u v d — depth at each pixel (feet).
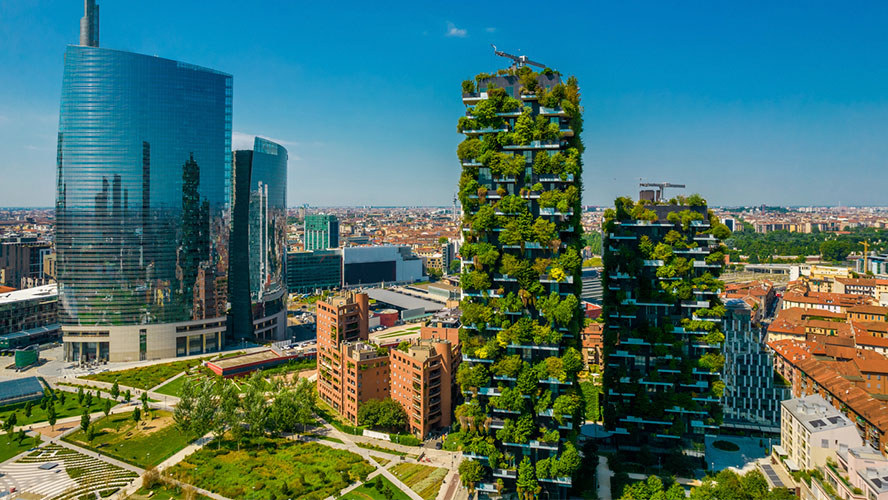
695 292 577.02
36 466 625.82
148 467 621.72
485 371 508.12
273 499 549.13
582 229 513.86
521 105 511.40
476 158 513.04
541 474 496.64
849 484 448.65
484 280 504.84
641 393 571.28
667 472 568.82
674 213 580.71
